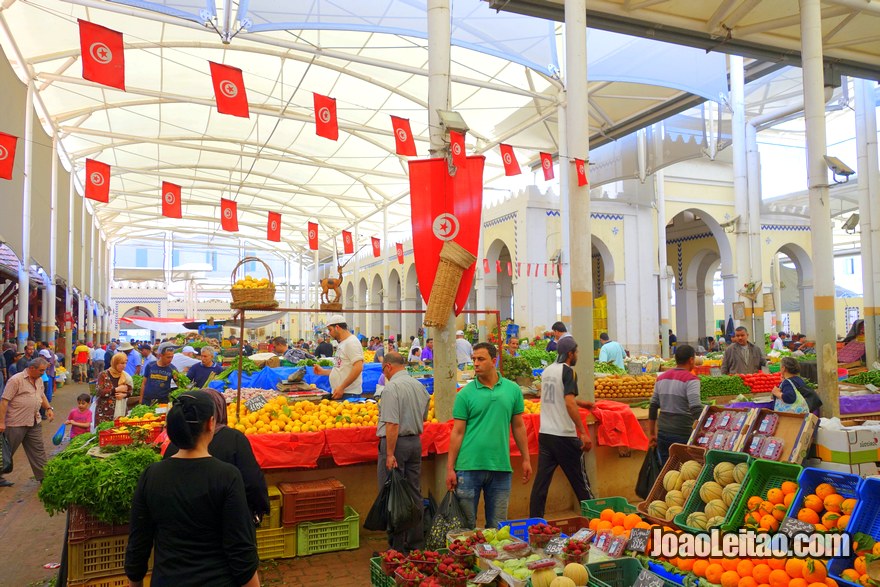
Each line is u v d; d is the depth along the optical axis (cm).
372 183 3316
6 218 1503
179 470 261
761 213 2608
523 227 2144
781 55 1069
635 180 2322
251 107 2256
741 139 1703
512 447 640
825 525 331
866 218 1628
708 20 980
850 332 1627
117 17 1611
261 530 541
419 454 534
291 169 3225
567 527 437
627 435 703
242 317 620
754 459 394
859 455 400
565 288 1664
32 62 1730
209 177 3569
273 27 1334
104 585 463
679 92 1631
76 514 461
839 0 909
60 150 2447
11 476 918
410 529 513
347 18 1341
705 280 2942
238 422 598
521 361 891
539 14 933
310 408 652
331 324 759
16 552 598
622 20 957
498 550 380
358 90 2164
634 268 2314
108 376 898
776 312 2653
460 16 1358
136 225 4912
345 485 601
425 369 1280
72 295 2745
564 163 1697
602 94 1692
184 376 970
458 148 627
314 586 490
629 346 2275
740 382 1068
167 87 2159
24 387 834
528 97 1947
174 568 252
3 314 2456
